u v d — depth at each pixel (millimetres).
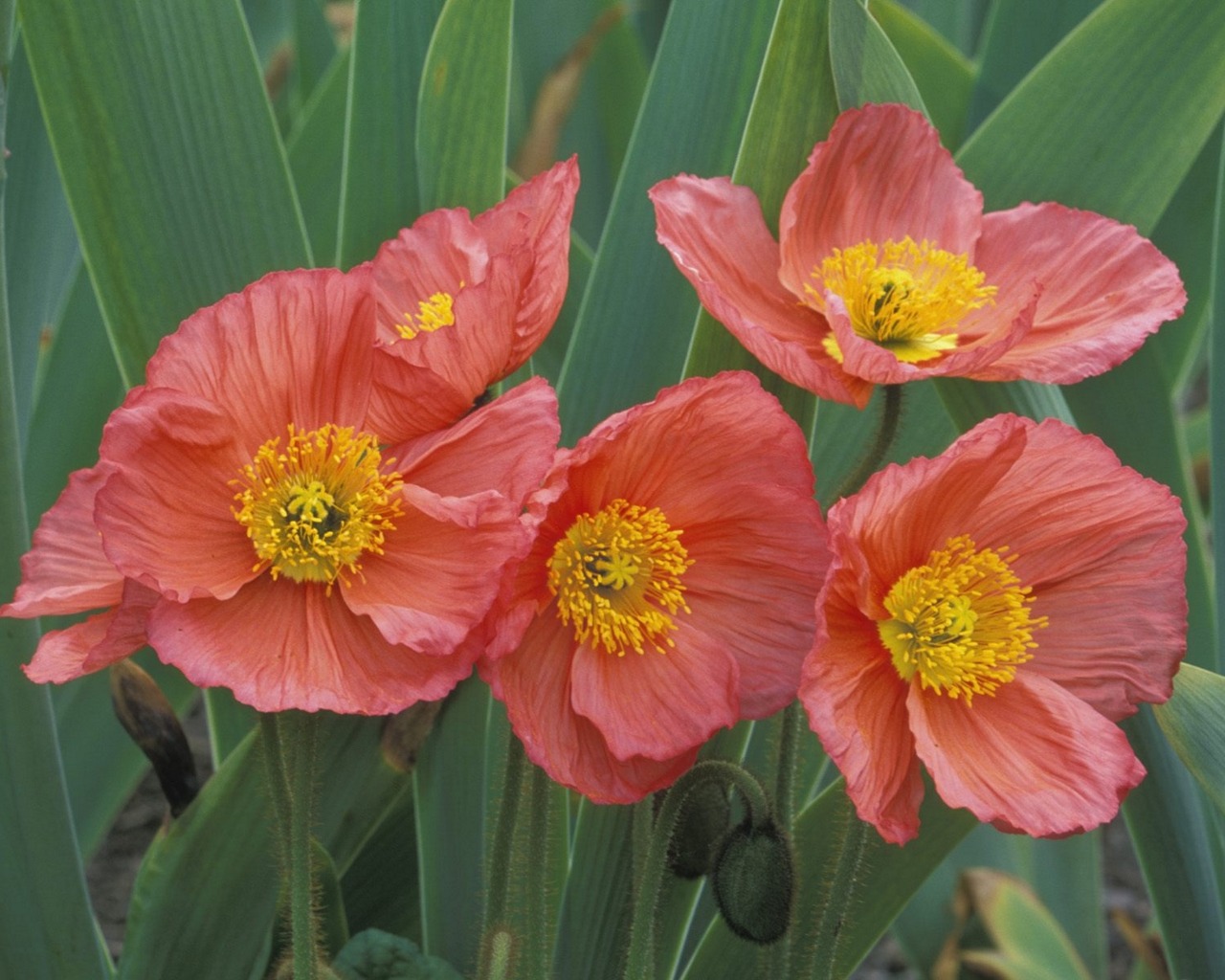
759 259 666
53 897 697
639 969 624
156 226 704
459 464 581
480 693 717
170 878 700
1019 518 612
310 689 565
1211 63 727
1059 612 616
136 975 703
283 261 717
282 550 578
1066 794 590
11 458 670
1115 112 735
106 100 694
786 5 677
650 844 629
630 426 576
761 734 745
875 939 715
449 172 724
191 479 576
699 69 733
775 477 592
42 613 585
